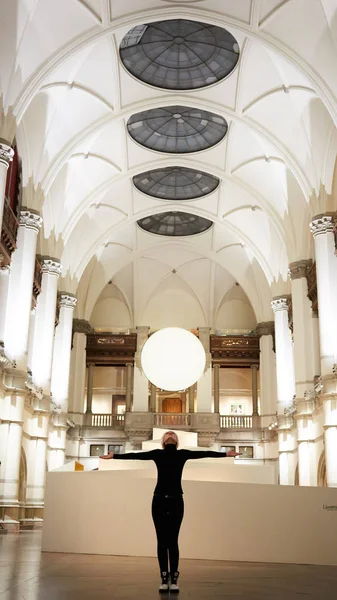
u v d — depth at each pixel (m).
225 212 30.69
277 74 20.72
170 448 6.00
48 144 22.00
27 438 23.42
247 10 18.25
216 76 21.92
